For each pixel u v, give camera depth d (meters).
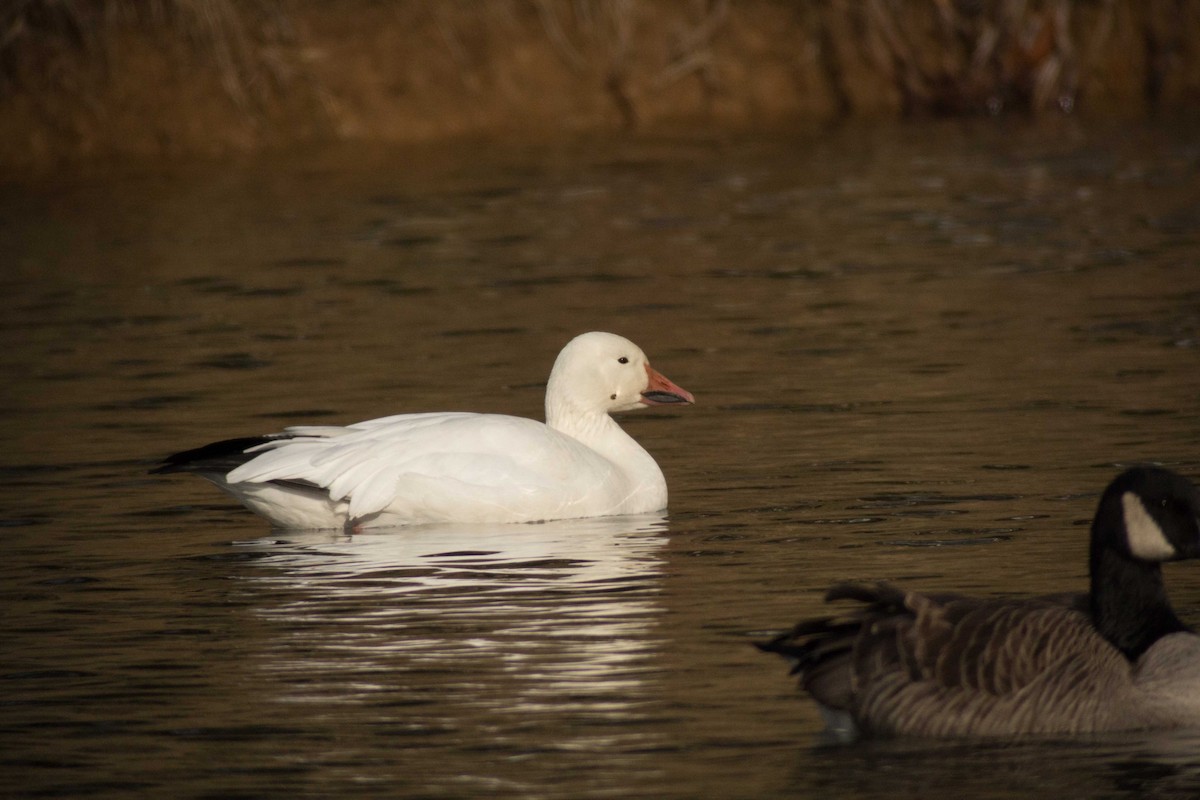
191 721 8.64
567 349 13.59
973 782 7.60
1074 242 23.97
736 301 20.89
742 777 7.78
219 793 7.80
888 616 8.28
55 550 11.90
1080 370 16.73
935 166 30.66
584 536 12.09
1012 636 8.15
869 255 23.55
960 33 37.69
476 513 12.46
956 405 15.58
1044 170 30.03
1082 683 8.04
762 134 34.31
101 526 12.56
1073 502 12.30
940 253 23.55
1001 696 8.03
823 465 13.77
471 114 34.75
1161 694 8.02
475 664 9.32
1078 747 7.93
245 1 33.94
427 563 11.41
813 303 20.69
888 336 18.75
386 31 34.69
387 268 23.42
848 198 27.88
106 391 17.11
